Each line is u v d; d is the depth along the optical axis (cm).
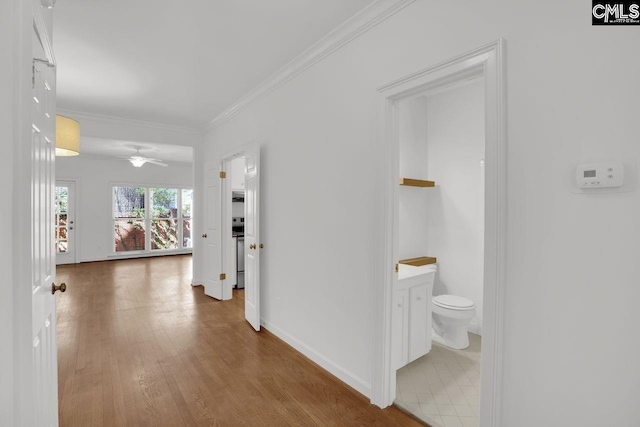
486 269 145
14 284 86
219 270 443
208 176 474
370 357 206
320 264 251
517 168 137
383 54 196
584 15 119
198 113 435
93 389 216
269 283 326
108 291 482
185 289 503
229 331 325
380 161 197
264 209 334
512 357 138
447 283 348
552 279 127
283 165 301
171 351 276
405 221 340
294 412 194
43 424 124
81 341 295
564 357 125
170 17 215
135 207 834
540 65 130
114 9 206
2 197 80
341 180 229
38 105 116
